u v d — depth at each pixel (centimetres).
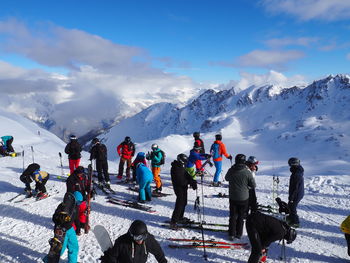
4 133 2566
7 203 944
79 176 744
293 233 586
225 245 674
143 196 966
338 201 1034
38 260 603
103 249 391
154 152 1084
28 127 3388
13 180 1223
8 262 592
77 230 712
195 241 686
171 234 735
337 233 757
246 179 687
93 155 1126
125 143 1259
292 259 622
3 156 1762
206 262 604
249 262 544
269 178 1488
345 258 630
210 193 1129
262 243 558
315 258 627
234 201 697
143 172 959
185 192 771
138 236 364
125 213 879
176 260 609
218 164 1229
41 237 713
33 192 1059
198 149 1010
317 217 872
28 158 1747
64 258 608
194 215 884
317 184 1281
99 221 817
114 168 1684
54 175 1327
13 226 772
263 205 986
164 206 954
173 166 762
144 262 388
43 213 870
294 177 734
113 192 1078
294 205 735
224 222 831
